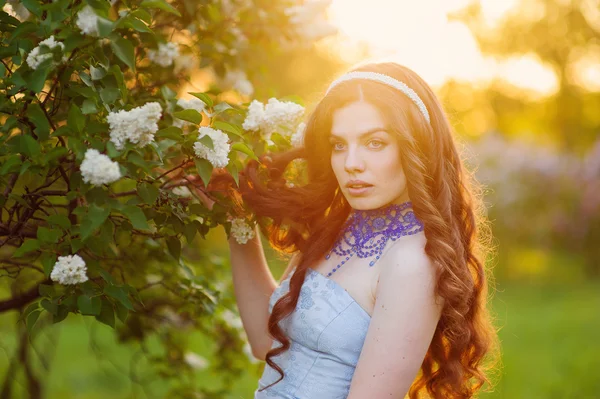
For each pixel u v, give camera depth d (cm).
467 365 190
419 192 175
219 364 308
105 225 158
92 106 156
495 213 1348
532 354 663
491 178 1366
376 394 166
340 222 196
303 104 209
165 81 223
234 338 294
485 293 194
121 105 170
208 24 230
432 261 171
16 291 261
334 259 191
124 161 156
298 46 250
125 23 160
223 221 192
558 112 2394
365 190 178
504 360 630
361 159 176
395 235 181
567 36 2341
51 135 152
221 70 235
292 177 217
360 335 177
